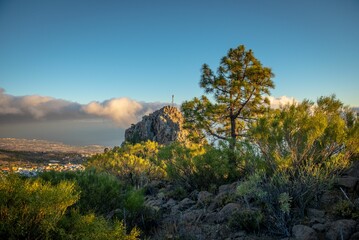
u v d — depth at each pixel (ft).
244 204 23.43
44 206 13.62
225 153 34.71
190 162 37.78
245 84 61.62
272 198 20.27
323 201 21.04
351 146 22.97
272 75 64.08
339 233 16.47
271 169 25.05
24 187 14.44
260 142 25.27
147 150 71.56
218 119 66.95
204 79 68.33
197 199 31.94
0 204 13.53
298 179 21.03
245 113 65.41
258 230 19.12
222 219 22.17
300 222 18.63
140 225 23.15
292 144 23.70
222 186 30.71
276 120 24.43
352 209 18.60
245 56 66.59
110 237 14.17
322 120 22.43
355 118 25.02
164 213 27.94
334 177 21.48
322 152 23.76
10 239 12.93
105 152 71.51
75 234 13.97
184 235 19.94
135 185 45.32
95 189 25.75
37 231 13.50
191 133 66.59
